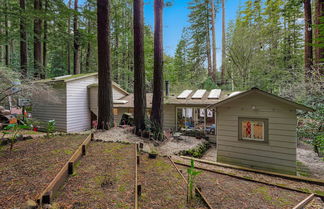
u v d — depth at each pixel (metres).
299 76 6.75
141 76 7.21
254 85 11.23
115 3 15.68
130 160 3.29
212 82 14.24
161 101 7.20
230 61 13.65
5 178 2.15
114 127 7.34
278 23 12.08
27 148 3.48
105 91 7.04
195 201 2.25
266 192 2.92
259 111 4.90
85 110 10.21
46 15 10.10
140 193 2.30
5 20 10.52
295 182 3.55
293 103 4.37
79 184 2.27
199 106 9.10
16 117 6.46
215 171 3.87
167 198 2.30
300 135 5.83
